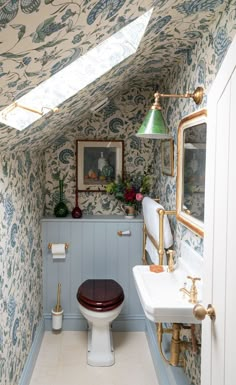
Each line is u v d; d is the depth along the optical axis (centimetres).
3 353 168
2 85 90
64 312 293
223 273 96
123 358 253
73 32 83
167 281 178
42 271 286
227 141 93
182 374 192
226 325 93
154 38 159
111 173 298
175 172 218
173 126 221
